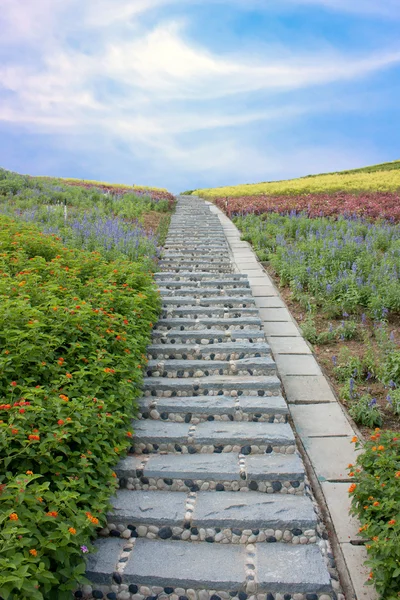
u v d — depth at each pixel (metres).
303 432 5.42
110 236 11.55
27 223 11.66
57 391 4.52
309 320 7.95
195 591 3.56
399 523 3.35
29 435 3.73
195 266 11.44
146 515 4.14
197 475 4.58
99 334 5.76
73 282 7.04
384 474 3.91
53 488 3.84
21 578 2.76
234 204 22.66
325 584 3.50
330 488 4.58
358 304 8.62
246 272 11.19
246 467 4.64
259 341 7.21
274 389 5.95
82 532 3.57
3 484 3.47
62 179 34.06
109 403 4.88
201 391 5.98
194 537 4.05
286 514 4.10
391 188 26.58
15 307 5.33
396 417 5.63
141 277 8.17
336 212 17.83
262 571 3.63
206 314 8.09
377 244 12.15
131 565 3.71
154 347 6.85
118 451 4.56
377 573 3.31
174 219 18.66
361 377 6.48
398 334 7.55
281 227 15.21
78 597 3.60
